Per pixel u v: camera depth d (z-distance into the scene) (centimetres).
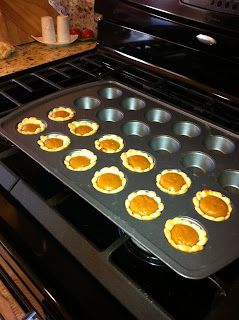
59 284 30
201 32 47
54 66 61
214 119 49
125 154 43
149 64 57
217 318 26
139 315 26
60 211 35
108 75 59
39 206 35
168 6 49
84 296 28
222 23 44
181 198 37
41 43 82
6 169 40
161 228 34
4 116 48
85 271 30
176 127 48
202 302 28
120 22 58
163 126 48
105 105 52
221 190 39
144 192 38
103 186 38
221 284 28
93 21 83
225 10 43
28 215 35
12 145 44
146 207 36
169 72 55
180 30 50
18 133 45
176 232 33
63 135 46
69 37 81
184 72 53
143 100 53
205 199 37
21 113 49
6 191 38
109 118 51
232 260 30
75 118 49
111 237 33
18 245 33
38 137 45
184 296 28
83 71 59
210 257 31
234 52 45
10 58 73
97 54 64
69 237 32
